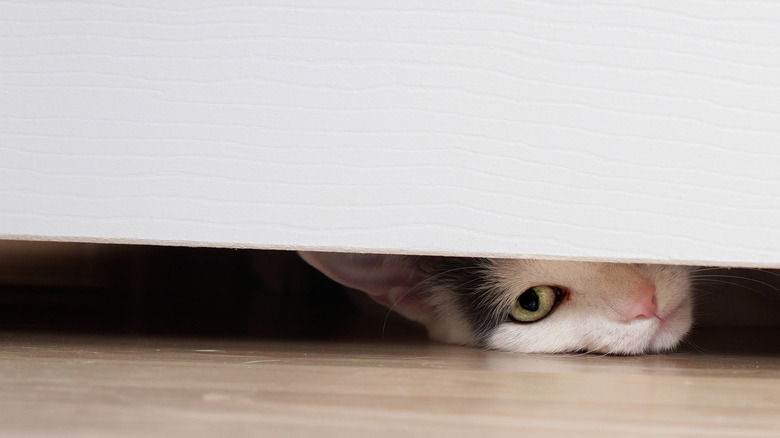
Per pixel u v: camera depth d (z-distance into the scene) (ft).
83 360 1.64
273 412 1.33
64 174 1.70
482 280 2.01
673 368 1.70
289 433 1.18
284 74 1.68
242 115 1.69
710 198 1.68
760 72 1.67
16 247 3.09
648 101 1.67
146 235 1.70
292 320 2.20
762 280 2.04
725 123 1.67
